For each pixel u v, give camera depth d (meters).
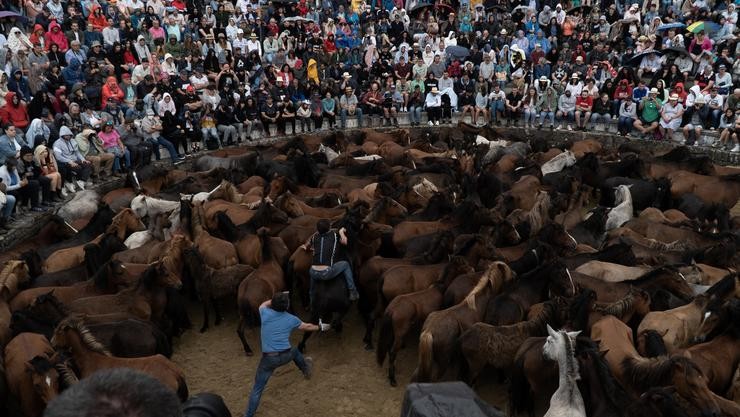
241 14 25.58
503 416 2.03
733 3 25.25
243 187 15.57
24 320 8.34
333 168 17.61
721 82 20.83
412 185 15.20
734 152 18.89
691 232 11.94
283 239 11.63
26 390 7.34
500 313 8.65
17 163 13.64
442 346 8.18
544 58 23.70
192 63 21.55
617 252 10.52
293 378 9.29
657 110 20.45
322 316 9.42
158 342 8.52
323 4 27.98
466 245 10.36
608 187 15.91
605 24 26.25
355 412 8.52
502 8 27.77
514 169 17.53
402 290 9.55
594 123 21.95
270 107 21.19
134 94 19.19
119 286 9.74
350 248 10.34
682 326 8.33
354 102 22.97
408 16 28.55
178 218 12.21
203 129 19.69
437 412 1.97
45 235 12.20
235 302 11.59
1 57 17.88
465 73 23.27
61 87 17.16
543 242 10.61
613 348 7.59
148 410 1.26
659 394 6.20
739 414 6.59
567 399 6.41
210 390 9.03
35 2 21.30
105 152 16.77
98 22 21.30
